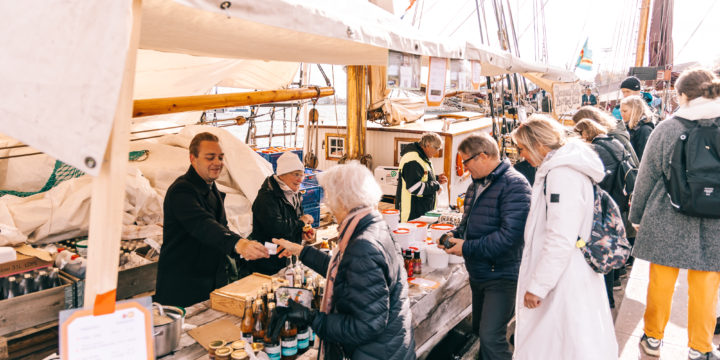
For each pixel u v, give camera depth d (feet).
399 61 6.74
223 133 17.11
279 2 4.27
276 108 27.96
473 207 9.59
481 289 9.64
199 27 6.09
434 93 7.78
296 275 8.70
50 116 3.09
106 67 2.94
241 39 6.84
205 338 7.04
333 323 5.83
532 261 8.27
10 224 11.93
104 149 2.94
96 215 3.28
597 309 7.98
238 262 11.67
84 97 2.99
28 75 3.18
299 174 11.46
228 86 21.99
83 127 2.98
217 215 10.59
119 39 2.93
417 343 9.12
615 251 7.80
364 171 6.25
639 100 16.55
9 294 8.84
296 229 11.72
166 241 10.03
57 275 9.47
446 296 10.23
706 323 10.25
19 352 9.25
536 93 33.94
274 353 6.88
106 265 3.35
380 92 19.74
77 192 13.07
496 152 9.40
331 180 6.20
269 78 21.66
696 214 9.75
